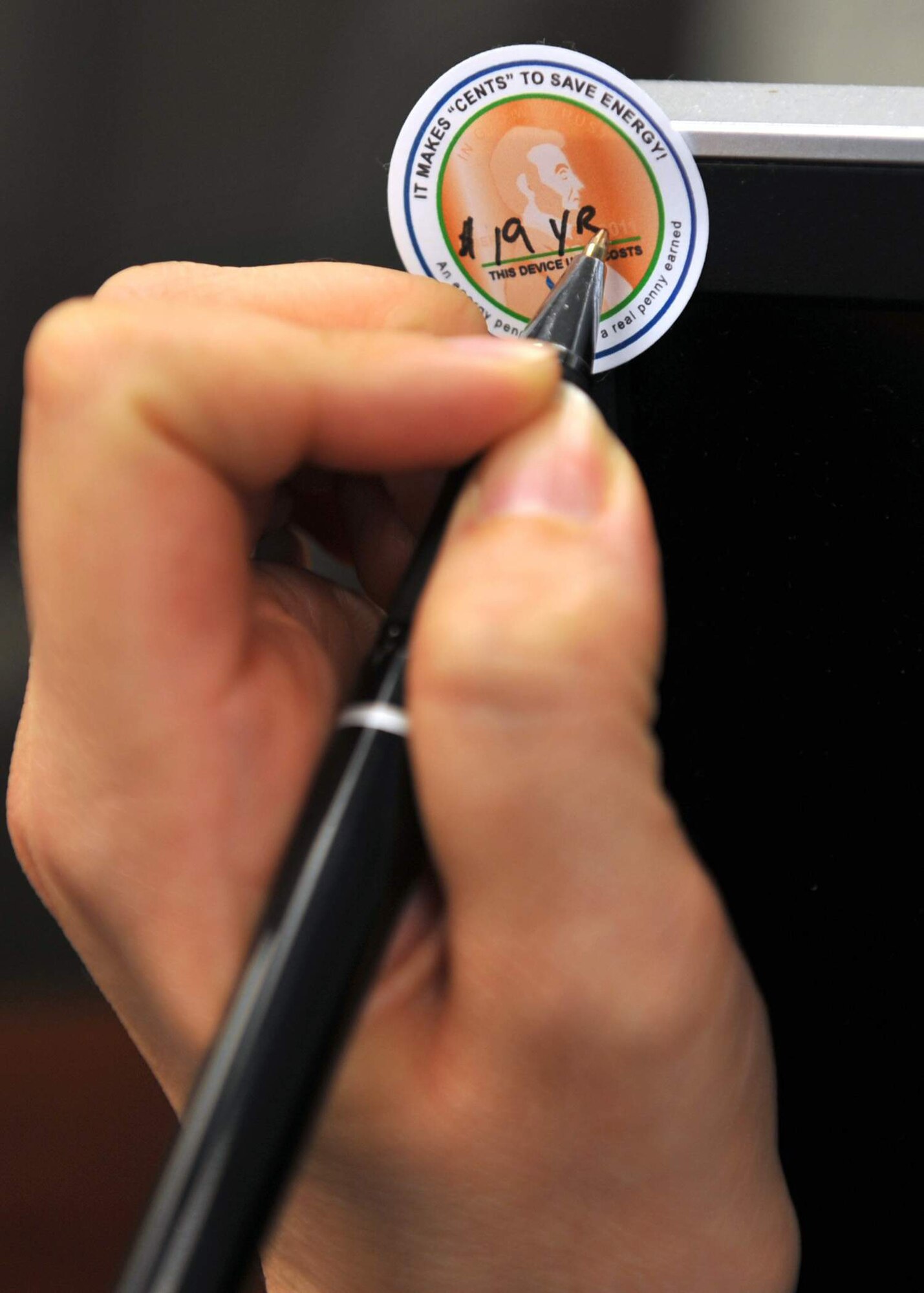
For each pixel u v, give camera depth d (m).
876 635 0.38
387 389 0.34
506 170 0.38
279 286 0.39
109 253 0.51
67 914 0.36
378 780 0.32
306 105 0.52
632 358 0.38
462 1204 0.35
